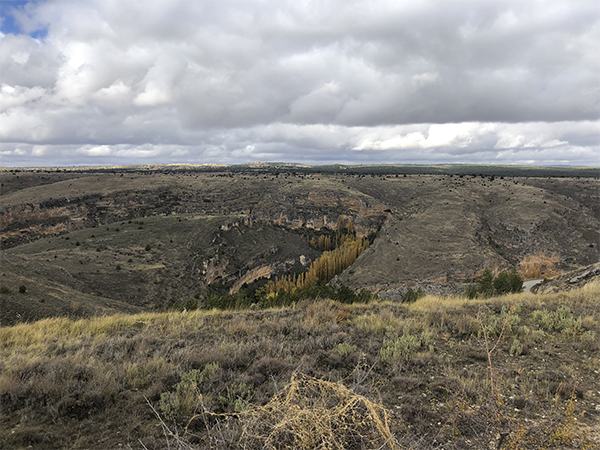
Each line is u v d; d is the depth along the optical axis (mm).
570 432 4242
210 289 90625
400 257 99812
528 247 108750
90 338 9352
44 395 5707
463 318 9562
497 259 93250
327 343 8227
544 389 5809
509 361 7180
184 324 10430
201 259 95688
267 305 18703
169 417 5125
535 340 8312
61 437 4777
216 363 6938
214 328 10070
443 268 89250
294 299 22234
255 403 5281
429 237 110562
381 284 84500
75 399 5617
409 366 6883
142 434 4812
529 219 121500
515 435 4152
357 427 4148
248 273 107812
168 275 83875
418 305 13023
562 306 10617
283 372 6578
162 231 112375
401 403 5492
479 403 5320
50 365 6770
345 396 4289
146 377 6469
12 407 5453
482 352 7555
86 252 87062
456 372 6582
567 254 104312
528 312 10742
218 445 4137
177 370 6652
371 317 10484
